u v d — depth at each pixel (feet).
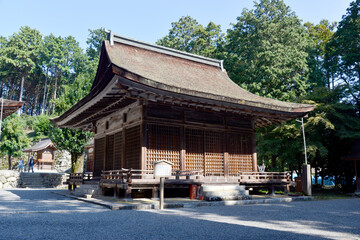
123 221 21.85
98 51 217.77
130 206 29.84
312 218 25.34
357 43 86.53
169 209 30.78
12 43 203.92
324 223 22.59
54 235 16.60
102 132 54.65
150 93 35.94
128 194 35.06
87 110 46.11
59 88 225.97
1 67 198.70
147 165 39.63
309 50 101.45
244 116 51.67
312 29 134.10
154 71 46.50
